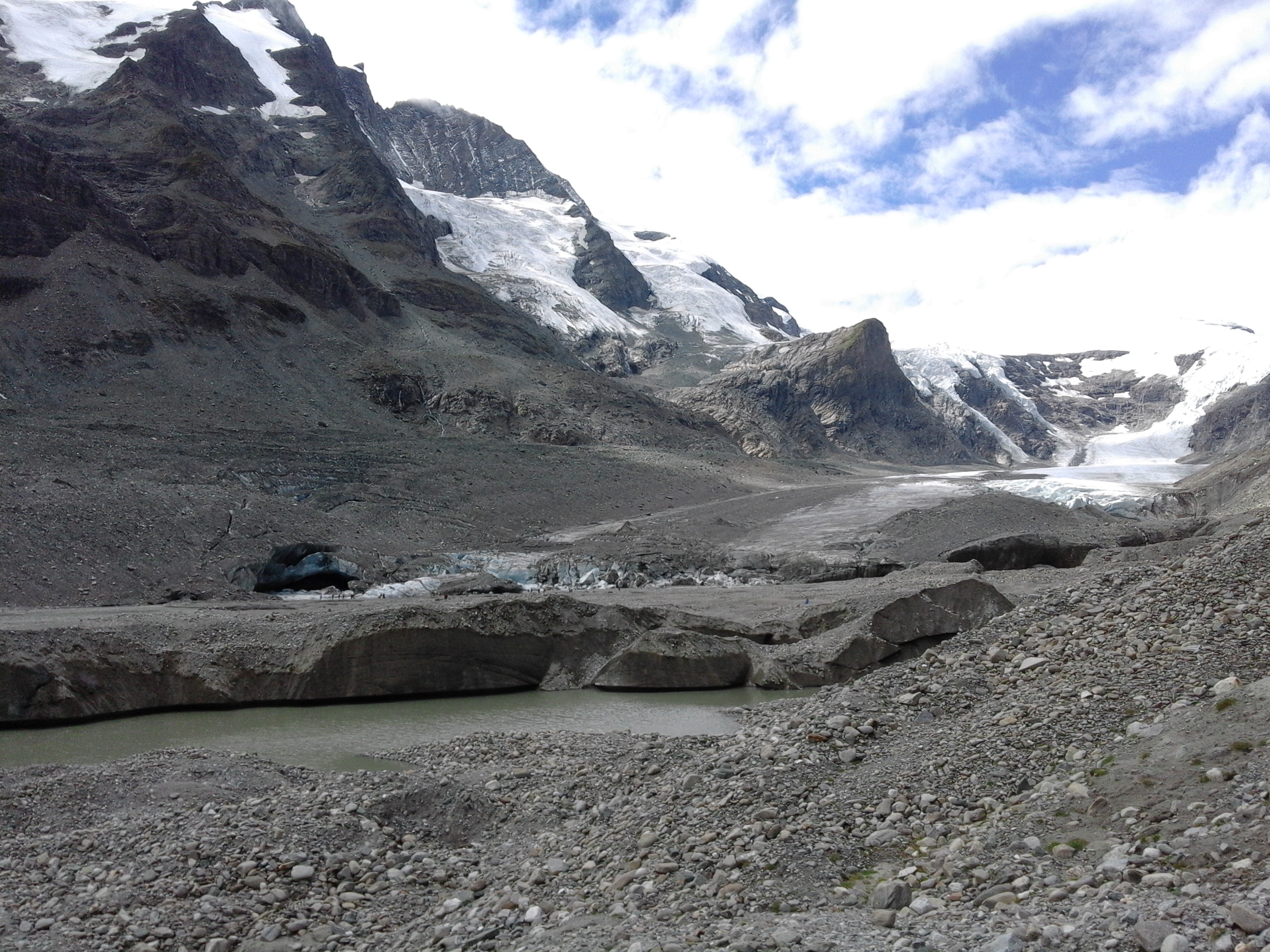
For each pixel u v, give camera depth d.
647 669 29.88
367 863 12.79
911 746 13.00
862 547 71.50
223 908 11.30
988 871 9.62
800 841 10.92
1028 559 65.81
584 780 16.00
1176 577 15.40
